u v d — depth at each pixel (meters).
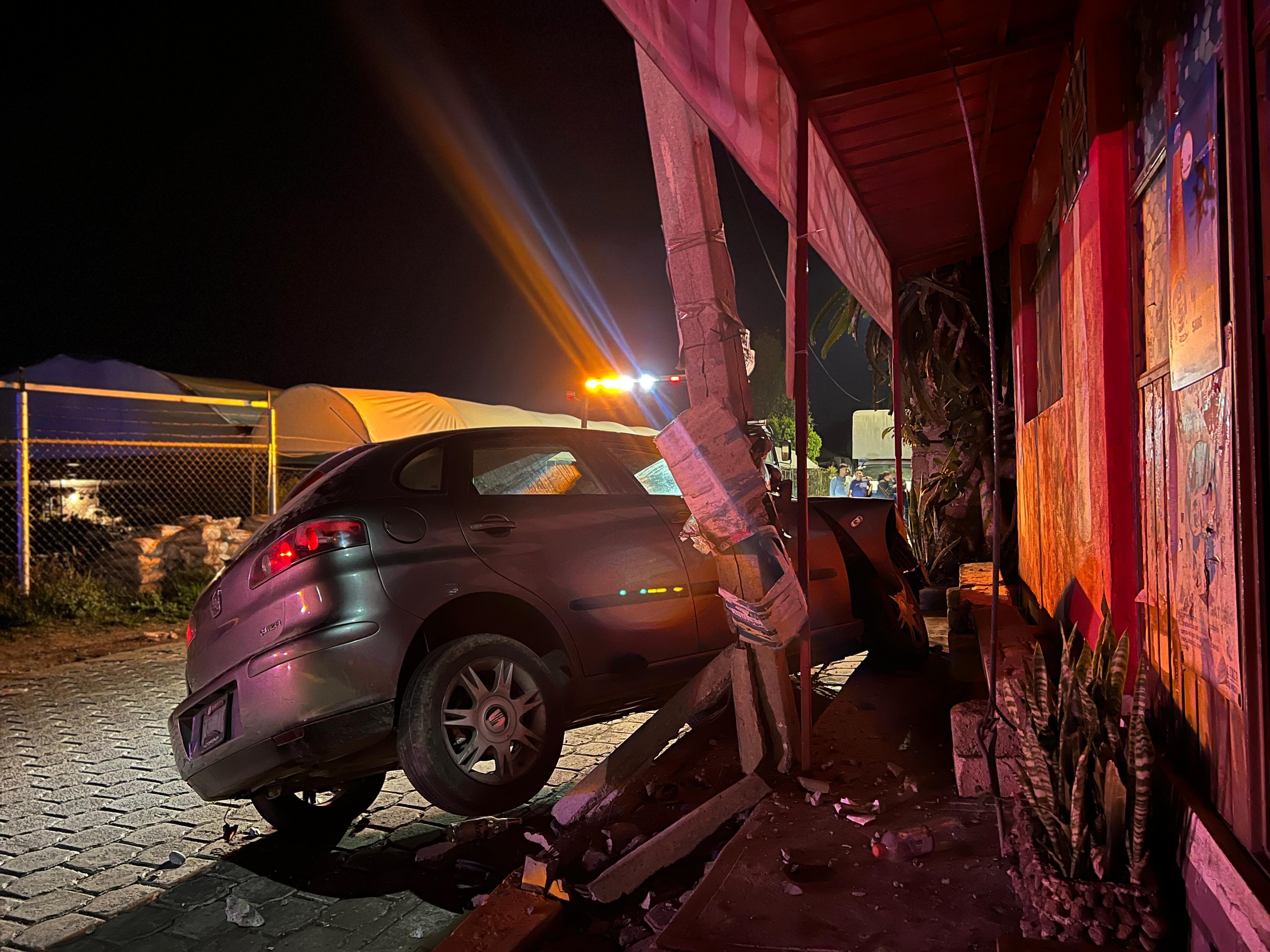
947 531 10.12
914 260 9.03
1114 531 3.33
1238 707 2.10
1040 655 2.72
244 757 3.87
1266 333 1.97
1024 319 6.89
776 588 3.43
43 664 8.97
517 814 4.32
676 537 4.97
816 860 2.97
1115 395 3.33
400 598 4.04
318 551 4.01
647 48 2.93
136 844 4.25
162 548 12.55
